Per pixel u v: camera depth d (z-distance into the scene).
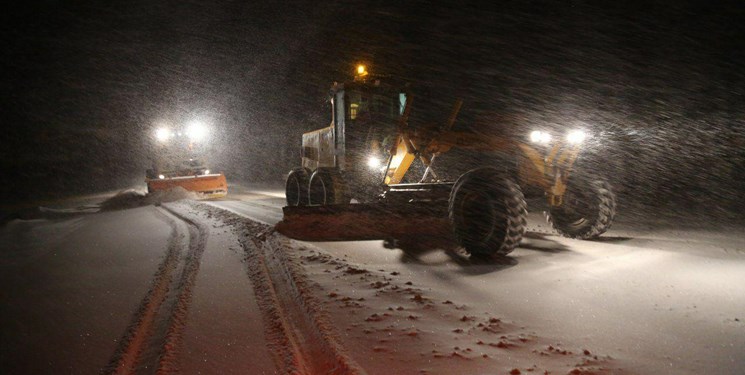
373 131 9.20
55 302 5.37
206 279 5.76
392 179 8.36
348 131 9.33
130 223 11.79
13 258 8.49
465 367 3.21
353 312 4.35
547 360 3.30
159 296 5.32
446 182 7.44
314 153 12.28
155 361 3.58
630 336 3.68
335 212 7.82
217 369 3.36
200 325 4.24
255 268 6.17
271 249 7.27
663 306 4.28
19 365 3.75
